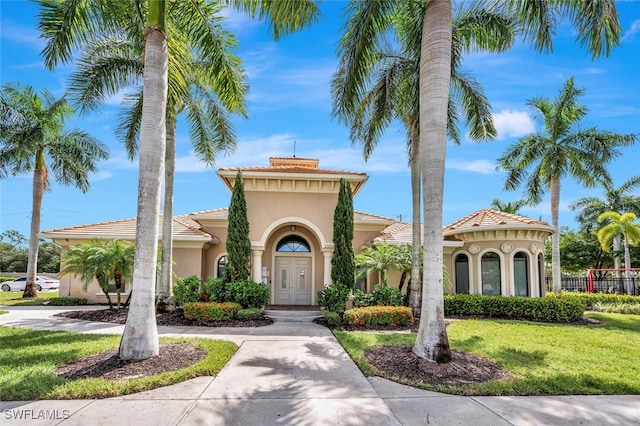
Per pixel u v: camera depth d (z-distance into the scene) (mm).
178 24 11547
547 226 17562
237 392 5742
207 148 16828
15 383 5812
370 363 7504
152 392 5695
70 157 22875
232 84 12289
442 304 7746
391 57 14211
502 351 8758
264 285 14312
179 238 16938
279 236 17938
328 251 15836
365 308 12750
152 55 8070
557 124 20062
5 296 23781
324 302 13344
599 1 7949
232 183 16344
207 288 13938
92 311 14406
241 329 11438
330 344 9352
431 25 8086
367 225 18453
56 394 5449
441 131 7914
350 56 10359
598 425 4777
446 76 7996
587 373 7094
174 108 14109
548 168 20141
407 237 18328
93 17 9945
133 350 7293
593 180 20203
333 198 16312
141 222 7750
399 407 5262
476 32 13258
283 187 16109
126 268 13859
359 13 10242
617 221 27938
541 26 9023
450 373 6824
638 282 25172
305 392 5801
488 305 15328
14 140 20516
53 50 9328
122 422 4613
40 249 51312
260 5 8039
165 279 13930
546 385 6273
